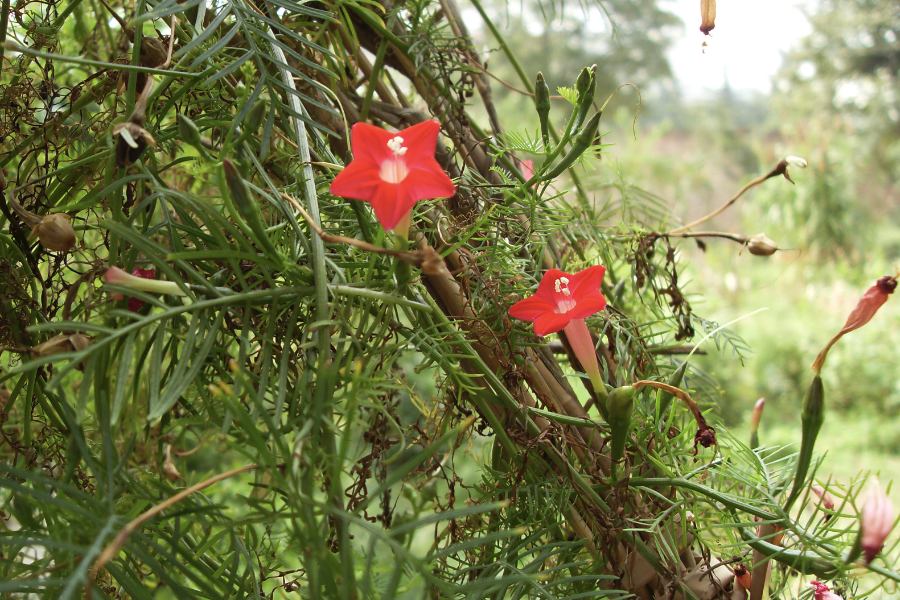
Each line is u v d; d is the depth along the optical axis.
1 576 0.15
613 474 0.17
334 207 0.18
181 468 0.22
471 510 0.13
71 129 0.20
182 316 0.17
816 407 0.15
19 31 0.22
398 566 0.13
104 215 0.22
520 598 0.17
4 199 0.17
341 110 0.19
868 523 0.14
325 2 0.20
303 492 0.13
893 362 1.40
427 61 0.23
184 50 0.16
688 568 0.19
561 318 0.17
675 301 0.26
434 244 0.19
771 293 1.77
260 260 0.15
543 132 0.17
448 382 0.19
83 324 0.14
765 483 0.18
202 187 0.26
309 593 0.13
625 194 0.28
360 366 0.14
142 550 0.16
